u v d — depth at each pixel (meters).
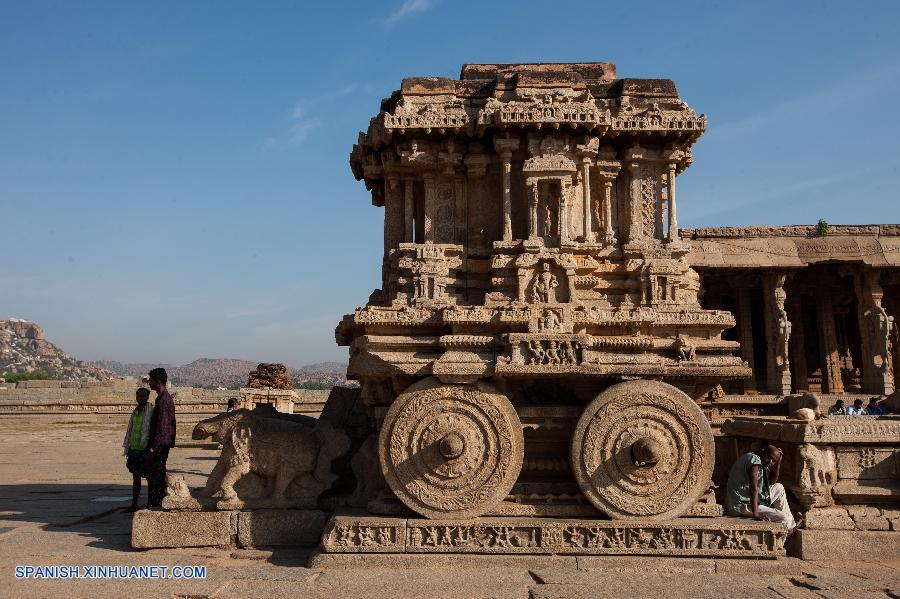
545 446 7.54
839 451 8.07
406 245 8.69
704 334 8.39
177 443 26.34
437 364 7.07
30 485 13.65
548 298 8.13
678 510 6.92
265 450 7.57
